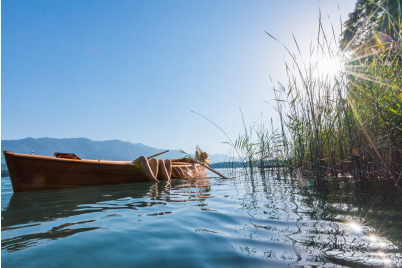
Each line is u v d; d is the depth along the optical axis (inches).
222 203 113.0
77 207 113.4
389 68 152.3
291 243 57.2
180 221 80.8
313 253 50.8
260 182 205.3
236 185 193.6
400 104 132.7
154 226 75.0
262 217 83.1
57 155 225.3
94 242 60.7
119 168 240.4
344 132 190.5
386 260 45.8
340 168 198.7
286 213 87.7
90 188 204.5
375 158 148.3
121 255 52.5
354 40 173.0
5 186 268.2
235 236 63.6
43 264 48.5
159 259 49.9
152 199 133.3
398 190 119.4
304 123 222.7
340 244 55.2
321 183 163.8
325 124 201.6
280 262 46.8
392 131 142.3
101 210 104.6
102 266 47.3
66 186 208.2
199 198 132.1
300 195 125.8
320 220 76.3
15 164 185.8
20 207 118.2
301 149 234.7
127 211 100.8
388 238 57.6
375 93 150.3
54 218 90.9
